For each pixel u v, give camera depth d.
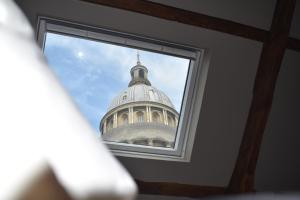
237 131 3.23
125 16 2.63
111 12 2.59
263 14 2.88
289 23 2.80
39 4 2.46
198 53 2.95
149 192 3.14
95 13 2.57
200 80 3.02
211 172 3.31
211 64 2.91
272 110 3.30
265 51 2.92
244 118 3.20
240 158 3.18
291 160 3.59
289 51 3.06
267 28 2.96
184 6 2.71
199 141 3.15
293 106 3.35
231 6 2.79
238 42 2.88
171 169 3.19
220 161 3.29
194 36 2.81
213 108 3.07
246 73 3.03
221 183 3.38
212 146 3.21
